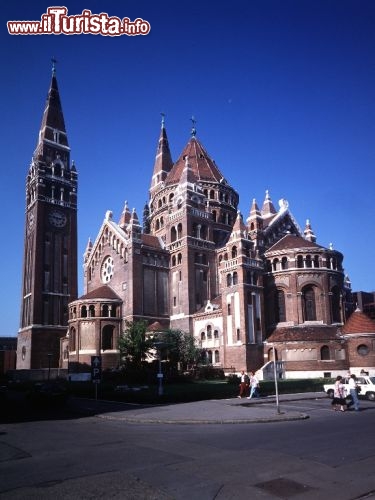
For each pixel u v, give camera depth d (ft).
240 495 42.11
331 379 183.01
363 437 70.79
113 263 276.41
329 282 232.73
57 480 46.83
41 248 311.68
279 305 233.55
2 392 152.35
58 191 333.01
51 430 82.99
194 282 260.21
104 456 58.03
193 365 218.59
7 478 47.88
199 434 76.23
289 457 56.65
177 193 281.95
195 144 336.29
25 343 303.68
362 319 216.33
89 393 152.97
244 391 146.41
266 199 326.65
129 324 218.38
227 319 227.20
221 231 304.91
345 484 45.27
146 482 45.93
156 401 127.34
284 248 241.14
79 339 249.14
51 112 351.87
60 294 313.12
